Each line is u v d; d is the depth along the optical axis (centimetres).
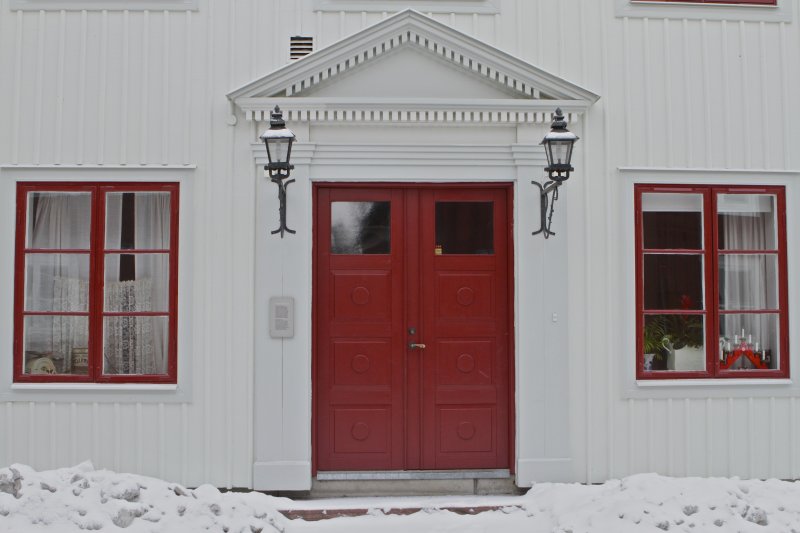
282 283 589
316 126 598
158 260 600
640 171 612
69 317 597
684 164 617
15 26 596
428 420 608
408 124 600
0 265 587
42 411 584
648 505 509
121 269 599
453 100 591
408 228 612
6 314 586
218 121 596
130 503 488
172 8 599
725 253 623
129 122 595
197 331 588
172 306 590
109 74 596
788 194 623
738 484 549
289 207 591
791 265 621
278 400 586
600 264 607
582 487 568
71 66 596
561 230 604
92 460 582
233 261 591
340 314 608
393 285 611
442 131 604
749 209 626
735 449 608
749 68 623
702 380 609
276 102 585
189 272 590
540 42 616
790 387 615
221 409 586
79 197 601
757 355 624
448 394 610
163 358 596
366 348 609
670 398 607
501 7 616
